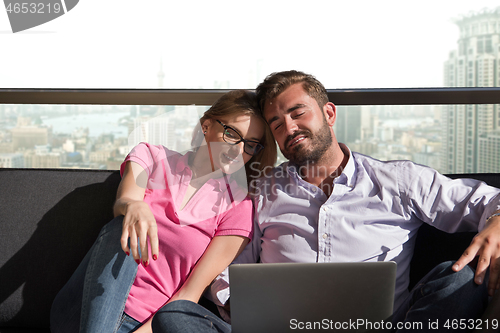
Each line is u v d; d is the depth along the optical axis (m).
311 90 1.16
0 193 1.30
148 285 1.06
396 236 1.11
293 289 0.77
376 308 0.77
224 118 1.19
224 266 1.09
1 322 1.19
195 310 0.88
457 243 1.14
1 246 1.23
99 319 0.90
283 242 1.13
